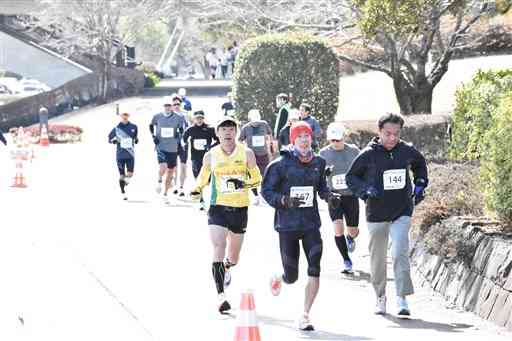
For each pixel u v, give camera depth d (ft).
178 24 552.82
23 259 101.60
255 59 210.59
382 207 74.38
